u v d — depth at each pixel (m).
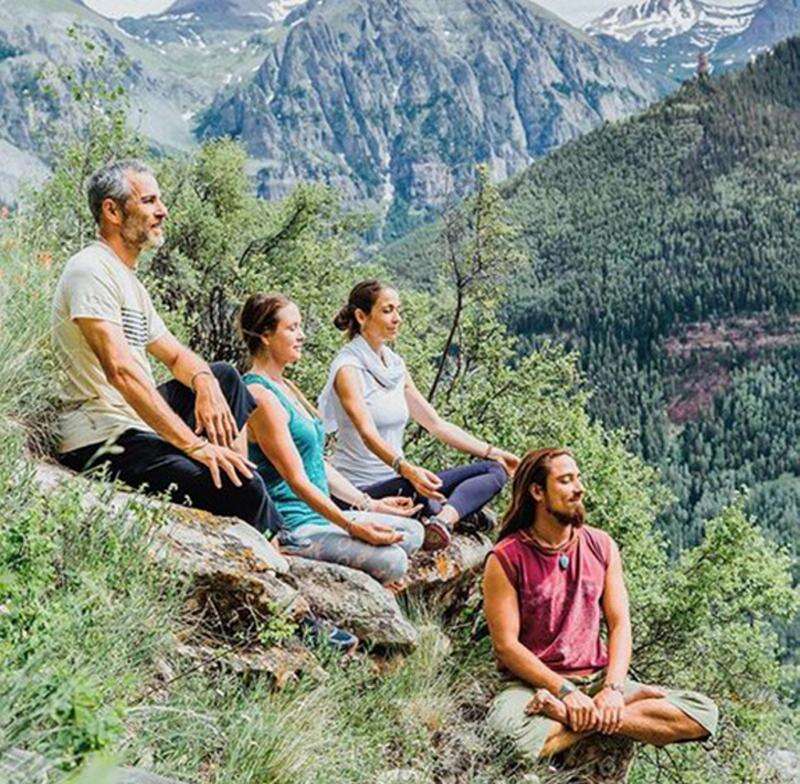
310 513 6.11
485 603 5.68
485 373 14.25
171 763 3.37
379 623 5.40
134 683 3.48
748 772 10.66
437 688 5.47
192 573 4.43
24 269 6.28
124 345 5.03
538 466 5.70
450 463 12.89
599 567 5.79
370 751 4.46
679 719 5.41
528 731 5.23
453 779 4.93
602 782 5.37
